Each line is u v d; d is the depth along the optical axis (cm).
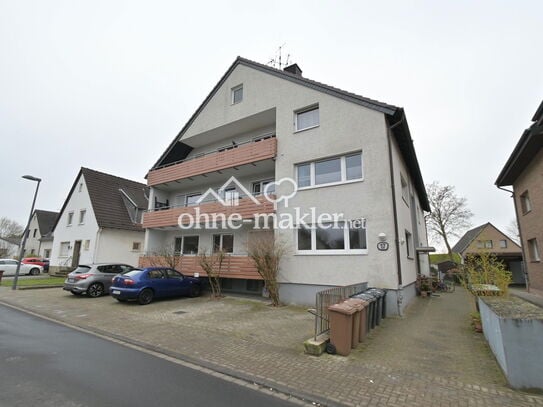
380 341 639
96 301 1157
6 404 358
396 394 404
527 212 1434
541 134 1013
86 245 2211
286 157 1218
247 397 398
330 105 1156
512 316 445
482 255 895
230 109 1502
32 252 3722
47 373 455
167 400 380
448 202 3500
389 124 1082
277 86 1332
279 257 1095
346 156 1100
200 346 603
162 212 1571
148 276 1141
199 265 1356
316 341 567
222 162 1396
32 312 959
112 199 2417
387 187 983
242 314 915
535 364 412
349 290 757
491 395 399
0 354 538
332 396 399
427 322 818
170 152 1758
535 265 1397
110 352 568
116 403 367
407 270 1172
